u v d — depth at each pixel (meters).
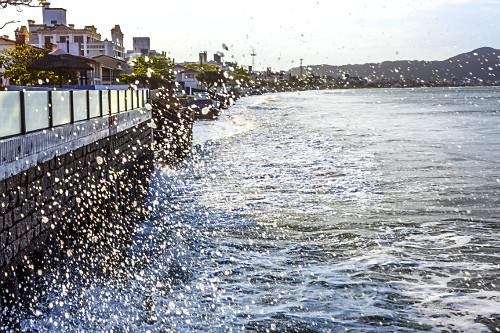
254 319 10.27
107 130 14.80
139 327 9.81
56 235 10.10
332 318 10.33
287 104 118.06
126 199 17.78
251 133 49.41
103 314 10.23
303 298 11.25
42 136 9.17
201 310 10.63
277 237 15.74
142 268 13.20
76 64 26.45
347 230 16.31
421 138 42.66
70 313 9.93
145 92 25.41
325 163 29.92
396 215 17.98
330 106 108.69
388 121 63.06
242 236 15.93
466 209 18.62
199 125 58.94
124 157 17.91
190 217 18.41
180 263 13.55
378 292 11.52
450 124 56.97
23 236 8.27
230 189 23.09
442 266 13.02
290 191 22.33
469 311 10.55
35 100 9.17
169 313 10.46
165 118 32.00
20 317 8.34
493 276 12.30
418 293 11.46
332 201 20.30
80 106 12.27
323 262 13.54
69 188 11.02
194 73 103.31
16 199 7.96
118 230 14.81
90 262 12.16
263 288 11.84
